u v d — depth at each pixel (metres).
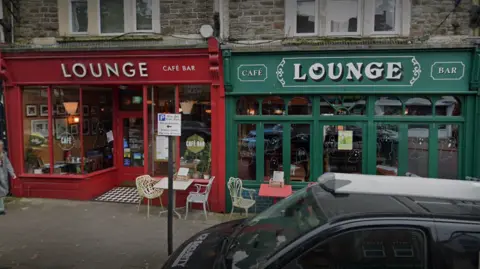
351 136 7.51
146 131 8.17
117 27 7.99
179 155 8.07
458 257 2.45
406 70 7.15
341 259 2.55
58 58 7.90
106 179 9.15
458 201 2.90
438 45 6.95
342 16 7.44
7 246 5.67
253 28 7.48
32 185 8.44
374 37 7.21
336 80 7.32
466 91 7.08
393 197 2.98
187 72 7.68
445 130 7.32
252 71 7.48
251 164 7.77
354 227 2.57
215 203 7.78
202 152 7.98
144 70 7.74
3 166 7.16
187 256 3.33
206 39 7.56
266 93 7.48
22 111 8.43
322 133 7.55
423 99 7.34
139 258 5.29
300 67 7.36
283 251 2.66
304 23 7.52
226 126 7.67
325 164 7.59
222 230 3.95
